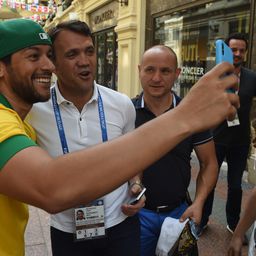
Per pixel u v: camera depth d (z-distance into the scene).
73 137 1.71
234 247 1.52
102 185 0.73
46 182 0.74
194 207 2.02
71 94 1.70
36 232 3.47
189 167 2.15
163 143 0.73
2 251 1.05
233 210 3.43
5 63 1.05
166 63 2.11
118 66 10.12
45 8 18.69
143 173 2.06
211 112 0.72
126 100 1.85
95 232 1.73
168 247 1.97
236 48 3.21
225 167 5.34
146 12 8.69
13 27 1.04
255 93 3.30
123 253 1.82
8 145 0.79
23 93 1.08
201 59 6.51
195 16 6.68
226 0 5.71
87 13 14.31
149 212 2.10
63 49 1.64
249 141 3.41
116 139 0.75
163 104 2.19
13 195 0.78
